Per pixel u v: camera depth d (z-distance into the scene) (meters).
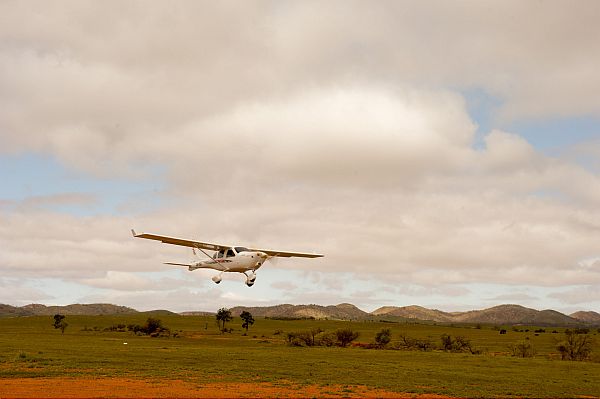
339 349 69.81
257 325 176.00
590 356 68.06
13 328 138.38
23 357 45.66
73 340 81.44
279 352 61.19
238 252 43.81
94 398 25.28
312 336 89.38
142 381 32.50
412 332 150.75
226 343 84.69
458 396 30.36
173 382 32.38
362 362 50.25
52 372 35.88
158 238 43.31
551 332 169.12
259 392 29.06
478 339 121.56
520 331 178.00
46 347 60.91
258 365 44.56
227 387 30.78
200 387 30.41
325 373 39.81
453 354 63.91
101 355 50.84
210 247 44.78
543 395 31.84
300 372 40.03
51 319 184.62
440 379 38.31
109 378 33.62
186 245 45.09
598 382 39.53
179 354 54.62
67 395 26.00
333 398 27.78
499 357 61.31
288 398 27.11
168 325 164.00
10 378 32.94
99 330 130.50
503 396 30.91
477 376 40.81
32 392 26.78
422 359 56.06
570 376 43.03
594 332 168.50
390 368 45.12
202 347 69.56
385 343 89.50
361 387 32.66
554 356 71.44
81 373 35.84
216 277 43.59
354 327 174.50
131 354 53.19
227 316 149.88
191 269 47.44
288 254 47.47
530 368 49.03
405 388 32.72
